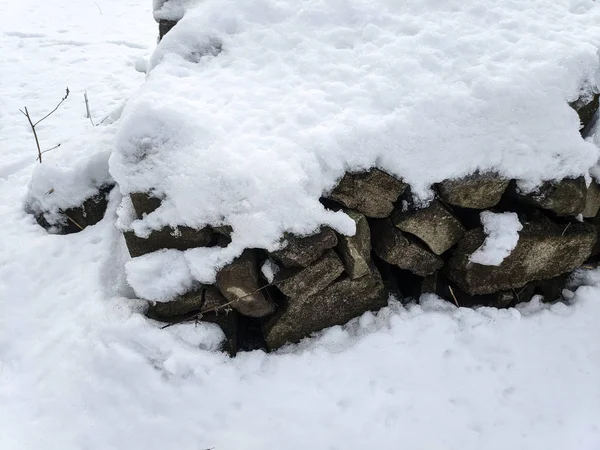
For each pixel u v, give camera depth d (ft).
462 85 4.55
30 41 10.63
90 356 4.43
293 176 4.20
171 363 4.30
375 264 4.96
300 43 5.11
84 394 4.32
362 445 4.12
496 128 4.46
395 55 4.81
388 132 4.38
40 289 5.07
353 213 4.55
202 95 4.78
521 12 5.06
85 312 4.73
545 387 4.44
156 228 4.49
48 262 5.24
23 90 8.60
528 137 4.48
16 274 5.16
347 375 4.36
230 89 4.83
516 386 4.42
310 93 4.69
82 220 5.58
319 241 4.29
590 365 4.57
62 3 13.41
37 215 5.79
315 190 4.31
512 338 4.63
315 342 4.61
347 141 4.34
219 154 4.31
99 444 4.15
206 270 4.37
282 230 4.23
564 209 4.63
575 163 4.51
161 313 4.62
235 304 4.48
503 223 4.61
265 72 4.97
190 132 4.46
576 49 4.62
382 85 4.61
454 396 4.35
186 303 4.56
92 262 5.16
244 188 4.22
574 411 4.35
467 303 4.92
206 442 4.12
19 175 6.49
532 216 4.75
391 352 4.47
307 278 4.42
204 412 4.22
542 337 4.66
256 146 4.37
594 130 4.78
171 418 4.20
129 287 4.90
